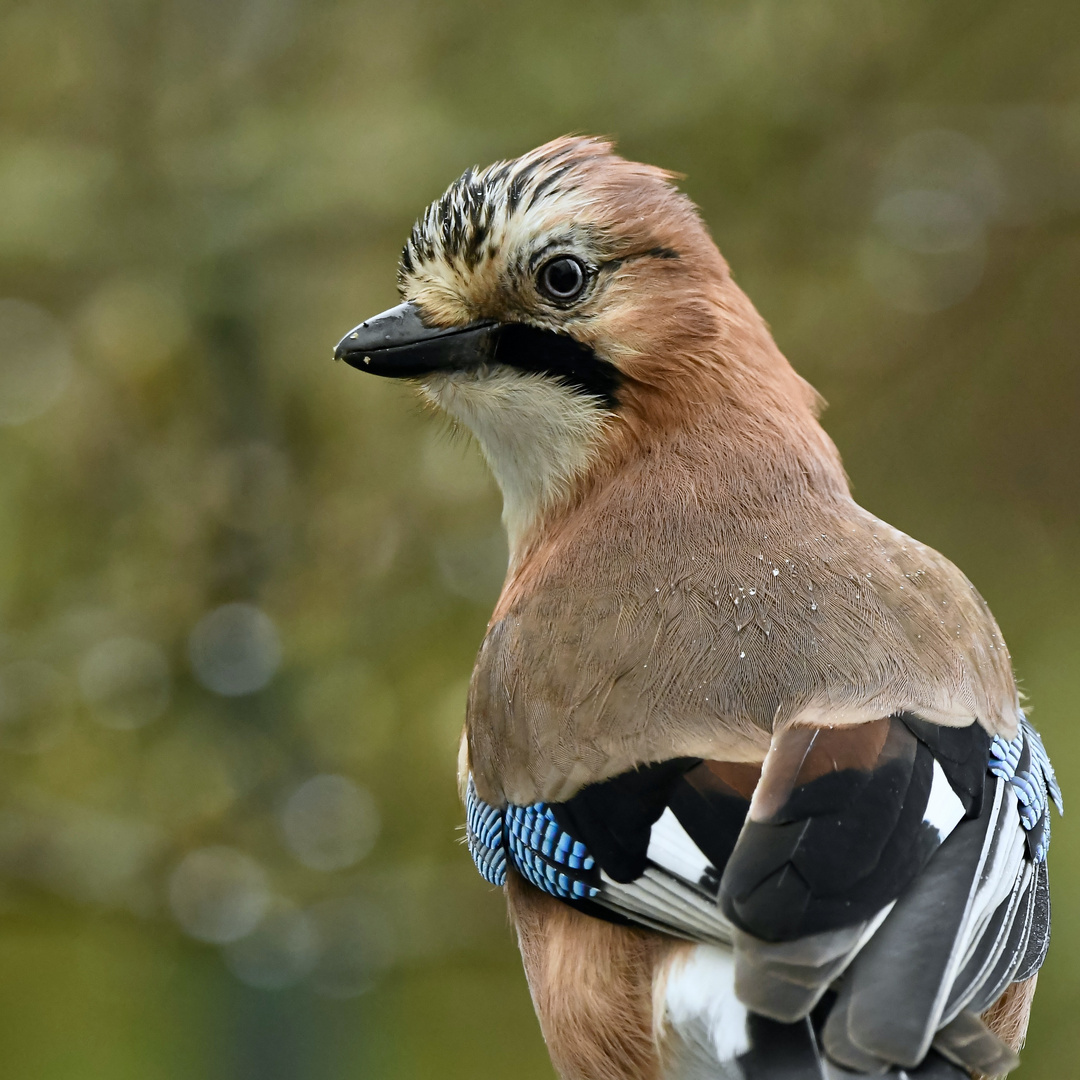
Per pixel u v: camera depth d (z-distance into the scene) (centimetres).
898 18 1209
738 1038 441
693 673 530
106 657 1141
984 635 567
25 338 1174
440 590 1148
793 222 1211
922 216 1220
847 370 1259
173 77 1195
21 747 1154
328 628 1142
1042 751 588
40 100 1216
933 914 449
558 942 549
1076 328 1364
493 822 580
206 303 1138
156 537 1155
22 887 1131
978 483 1369
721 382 632
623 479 627
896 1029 420
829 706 506
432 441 1135
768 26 1208
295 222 1149
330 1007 1112
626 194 634
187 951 1148
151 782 1136
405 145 1172
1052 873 1127
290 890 1121
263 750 1134
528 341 641
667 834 496
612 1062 530
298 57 1213
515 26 1214
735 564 571
